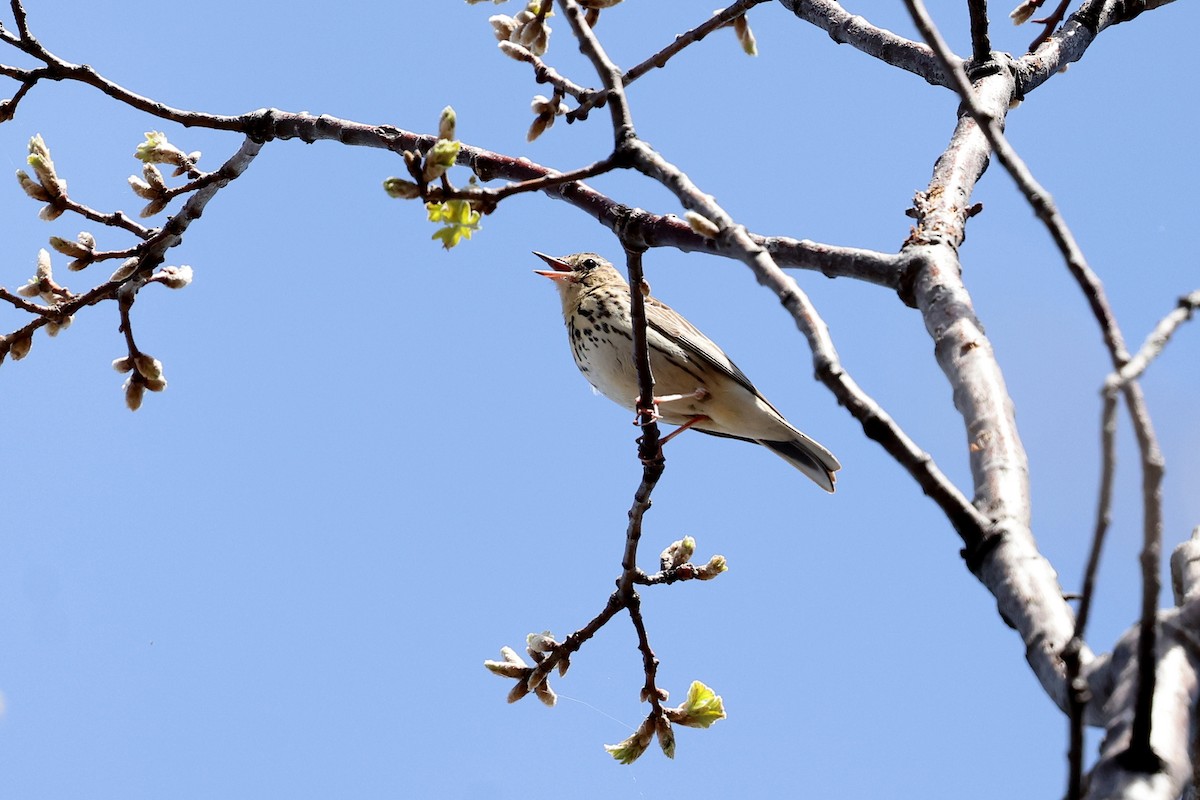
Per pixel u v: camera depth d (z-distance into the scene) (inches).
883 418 271.3
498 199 336.2
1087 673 236.2
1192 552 283.9
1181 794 211.8
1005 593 261.7
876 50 550.3
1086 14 577.6
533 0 448.5
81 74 492.4
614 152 343.3
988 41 524.7
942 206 396.2
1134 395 200.5
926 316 346.9
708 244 396.2
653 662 476.4
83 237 500.7
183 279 507.5
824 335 281.4
